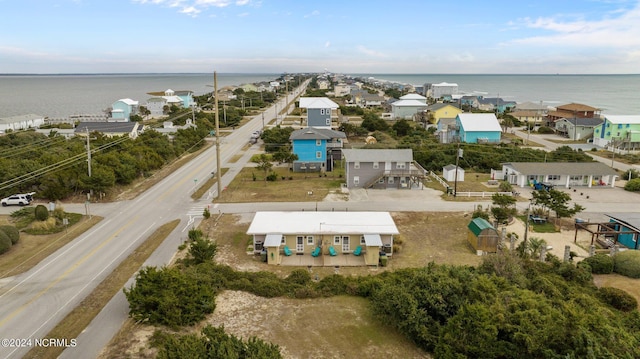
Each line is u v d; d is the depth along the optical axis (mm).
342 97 191125
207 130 93250
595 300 24703
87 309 24656
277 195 49469
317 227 34312
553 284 26141
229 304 25766
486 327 19125
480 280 22766
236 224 40062
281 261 32594
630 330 19781
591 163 56094
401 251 34438
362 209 44219
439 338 20344
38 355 20250
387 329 23391
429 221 41031
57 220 40125
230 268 29797
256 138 87062
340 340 22328
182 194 50062
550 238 37219
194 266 29500
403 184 52719
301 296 26656
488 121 85562
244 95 177625
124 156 56594
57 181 47938
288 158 61719
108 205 46000
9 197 45406
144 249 33781
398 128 94562
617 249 33125
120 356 19891
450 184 55250
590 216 42438
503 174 58031
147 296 23328
